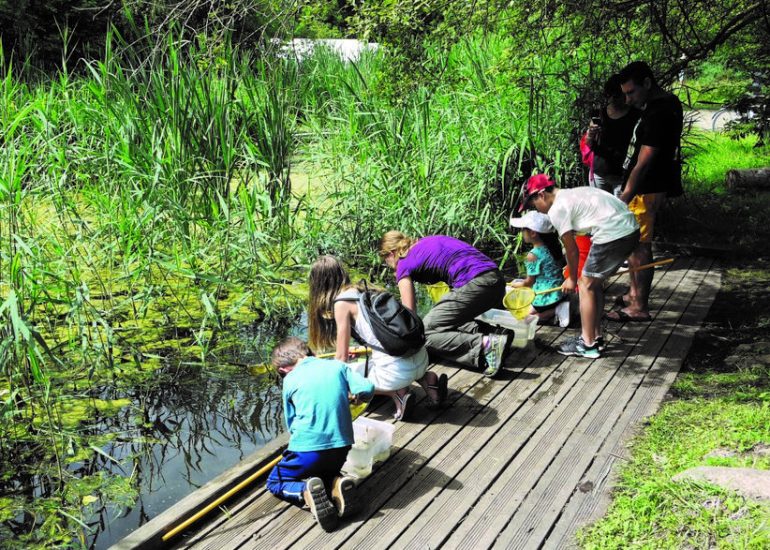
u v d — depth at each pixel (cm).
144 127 733
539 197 536
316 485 357
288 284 725
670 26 870
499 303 537
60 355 572
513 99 889
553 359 553
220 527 365
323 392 370
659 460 414
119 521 400
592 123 713
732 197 1033
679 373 530
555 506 380
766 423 427
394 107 802
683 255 809
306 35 1273
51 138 688
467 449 432
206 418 506
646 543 343
